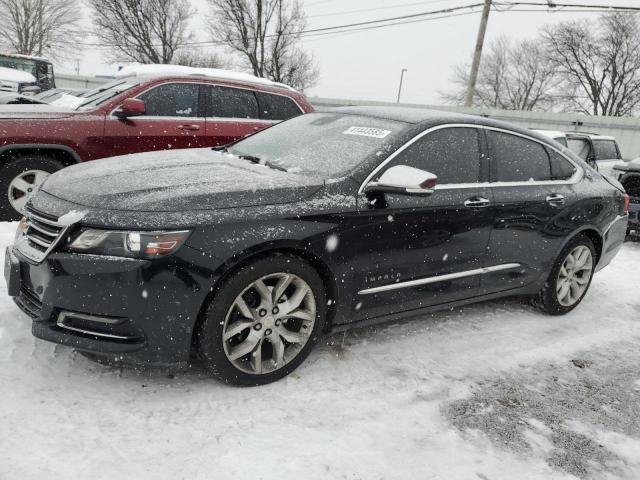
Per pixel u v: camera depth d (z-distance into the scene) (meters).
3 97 7.88
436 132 3.60
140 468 2.21
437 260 3.51
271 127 4.30
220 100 6.45
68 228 2.57
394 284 3.34
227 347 2.78
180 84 6.19
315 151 3.53
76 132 5.50
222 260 2.61
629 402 3.21
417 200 3.34
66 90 7.86
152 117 5.99
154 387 2.79
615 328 4.39
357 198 3.10
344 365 3.25
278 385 2.95
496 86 52.97
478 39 22.70
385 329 3.84
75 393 2.65
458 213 3.53
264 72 33.59
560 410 3.04
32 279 2.71
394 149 3.35
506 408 3.00
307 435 2.54
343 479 2.28
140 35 35.12
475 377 3.31
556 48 45.53
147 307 2.54
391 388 3.05
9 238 4.73
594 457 2.64
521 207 3.91
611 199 4.71
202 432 2.48
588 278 4.66
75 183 2.97
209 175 3.07
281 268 2.83
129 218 2.56
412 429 2.70
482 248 3.75
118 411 2.56
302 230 2.85
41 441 2.28
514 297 4.90
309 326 3.03
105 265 2.51
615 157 11.62
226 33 33.19
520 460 2.56
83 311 2.56
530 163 4.18
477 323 4.16
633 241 8.18
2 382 2.65
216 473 2.22
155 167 3.23
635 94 43.56
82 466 2.17
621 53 43.19
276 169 3.39
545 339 4.00
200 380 2.91
